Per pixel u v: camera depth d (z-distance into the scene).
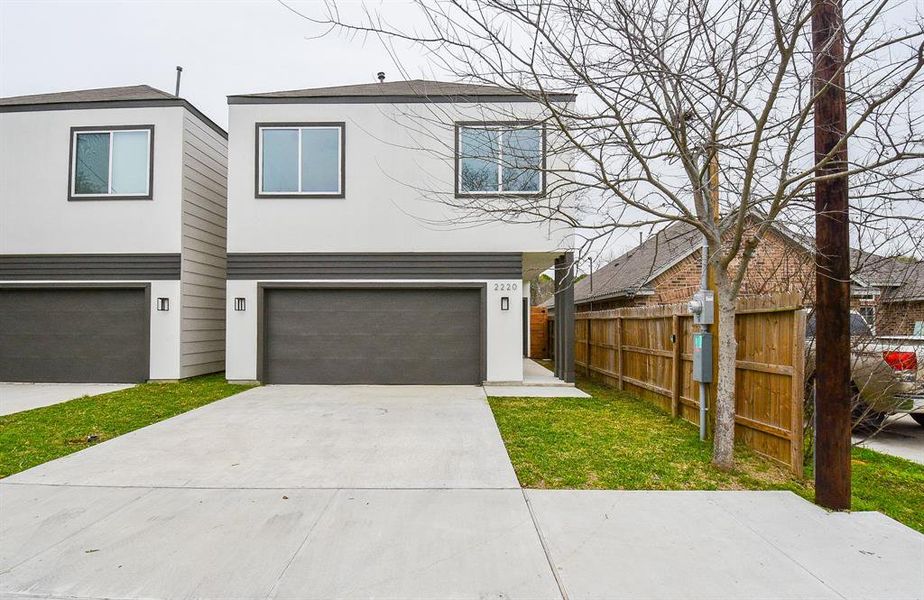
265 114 10.09
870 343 5.38
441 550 3.18
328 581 2.83
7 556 3.09
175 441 5.71
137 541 3.28
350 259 10.08
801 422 4.56
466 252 10.05
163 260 10.31
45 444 5.58
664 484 4.40
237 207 10.09
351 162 10.09
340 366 10.10
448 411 7.44
